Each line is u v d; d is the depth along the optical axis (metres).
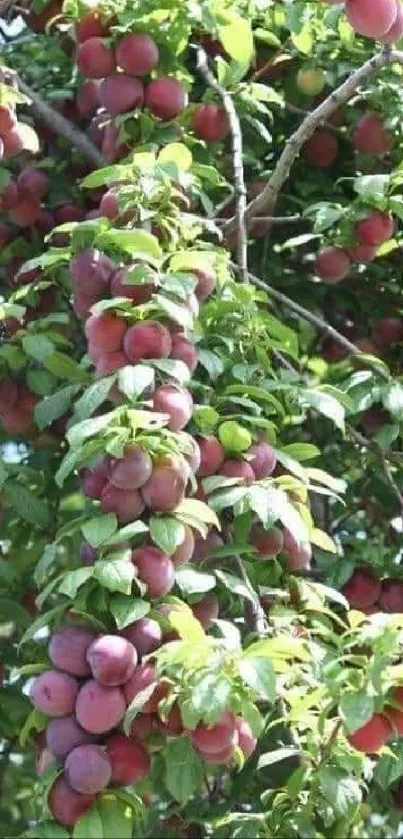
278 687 2.76
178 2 3.66
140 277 2.90
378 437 3.65
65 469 2.74
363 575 3.64
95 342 2.90
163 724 2.62
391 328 4.27
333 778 2.79
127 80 3.65
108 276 3.10
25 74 4.39
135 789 3.58
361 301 4.38
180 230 3.19
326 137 4.32
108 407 3.14
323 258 3.89
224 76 3.85
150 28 3.68
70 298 3.75
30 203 3.99
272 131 4.41
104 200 3.19
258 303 4.16
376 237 3.80
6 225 4.06
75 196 4.17
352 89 3.48
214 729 2.56
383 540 4.29
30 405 3.70
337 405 3.34
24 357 3.51
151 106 3.68
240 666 2.48
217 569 3.03
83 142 4.09
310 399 3.33
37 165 4.03
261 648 2.54
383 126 4.12
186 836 3.94
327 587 3.29
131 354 2.86
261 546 3.14
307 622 3.22
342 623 3.06
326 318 4.53
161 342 2.86
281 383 3.36
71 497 4.53
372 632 2.55
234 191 3.70
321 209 3.76
